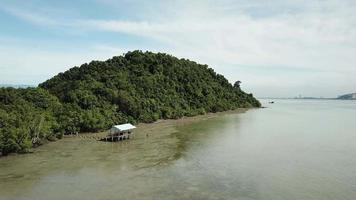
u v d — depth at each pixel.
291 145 61.34
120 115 90.62
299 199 33.25
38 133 60.31
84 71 119.25
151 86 120.94
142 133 77.19
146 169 44.69
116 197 34.34
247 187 36.88
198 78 157.12
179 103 125.88
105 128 80.62
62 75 121.00
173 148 58.56
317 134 75.94
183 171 43.47
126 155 53.16
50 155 53.22
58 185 38.34
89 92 91.00
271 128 87.44
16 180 40.25
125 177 41.16
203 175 41.53
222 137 71.06
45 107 73.75
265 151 55.72
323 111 175.50
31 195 35.31
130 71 129.50
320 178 40.06
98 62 128.88
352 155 52.34
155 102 110.25
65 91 92.88
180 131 80.75
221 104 149.62
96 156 52.53
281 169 44.12
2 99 66.69
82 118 75.88
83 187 37.59
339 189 36.09
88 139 68.12
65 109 76.56
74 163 48.12
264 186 37.19
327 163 47.25
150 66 140.38
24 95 72.81
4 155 52.75
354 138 69.69
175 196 34.31
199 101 139.12
